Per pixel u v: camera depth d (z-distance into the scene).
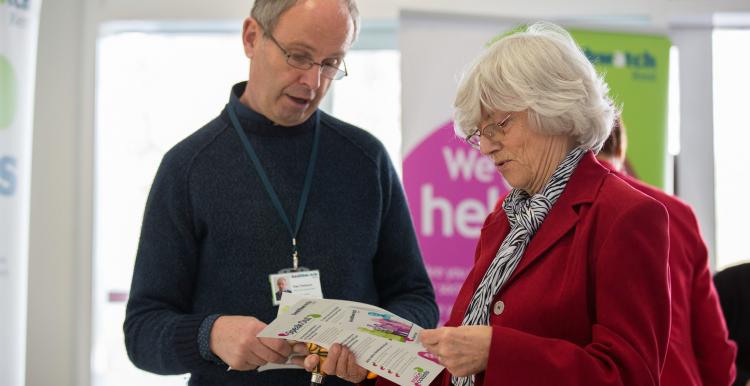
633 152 3.86
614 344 1.33
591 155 1.54
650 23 4.11
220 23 4.14
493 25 3.86
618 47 3.88
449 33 3.83
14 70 2.87
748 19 4.14
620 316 1.35
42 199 4.10
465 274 3.77
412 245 2.20
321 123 2.14
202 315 1.85
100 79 4.19
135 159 4.26
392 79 4.29
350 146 2.14
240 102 2.08
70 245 4.10
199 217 1.99
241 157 2.03
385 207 2.16
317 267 2.00
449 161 3.80
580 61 1.51
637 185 2.17
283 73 1.92
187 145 2.05
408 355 1.52
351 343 1.59
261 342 1.73
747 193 4.27
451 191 3.79
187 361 1.84
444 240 3.78
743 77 4.28
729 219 4.27
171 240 1.99
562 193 1.51
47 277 4.09
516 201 1.62
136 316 1.96
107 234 4.23
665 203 2.15
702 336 2.17
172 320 1.88
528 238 1.53
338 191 2.08
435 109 3.81
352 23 1.98
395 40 4.30
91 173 4.11
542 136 1.51
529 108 1.48
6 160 2.82
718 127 4.29
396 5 4.12
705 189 4.27
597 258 1.40
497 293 1.52
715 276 3.10
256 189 2.01
